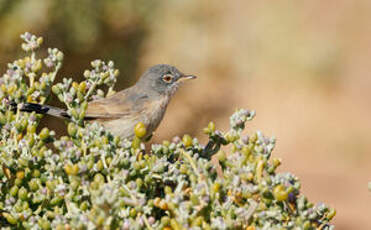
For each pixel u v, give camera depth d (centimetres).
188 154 549
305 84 3186
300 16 3288
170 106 2169
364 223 2330
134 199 492
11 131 607
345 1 3550
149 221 493
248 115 608
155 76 1054
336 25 3381
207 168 516
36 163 549
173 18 2178
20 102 661
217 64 2558
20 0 1565
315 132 3009
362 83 3244
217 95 2342
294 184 518
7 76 668
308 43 3184
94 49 1745
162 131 2112
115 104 1004
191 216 480
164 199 527
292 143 2981
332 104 3161
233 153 557
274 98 3097
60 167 521
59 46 1652
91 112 984
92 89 702
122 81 1844
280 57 3105
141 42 1925
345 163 2886
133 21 1916
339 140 2970
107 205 455
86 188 496
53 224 502
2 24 1548
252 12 3012
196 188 490
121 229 475
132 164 530
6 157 553
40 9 1571
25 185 553
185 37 2230
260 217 497
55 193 524
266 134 2981
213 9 2612
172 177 540
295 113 3077
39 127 1528
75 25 1669
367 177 2758
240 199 509
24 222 512
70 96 637
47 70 1597
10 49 1557
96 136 568
